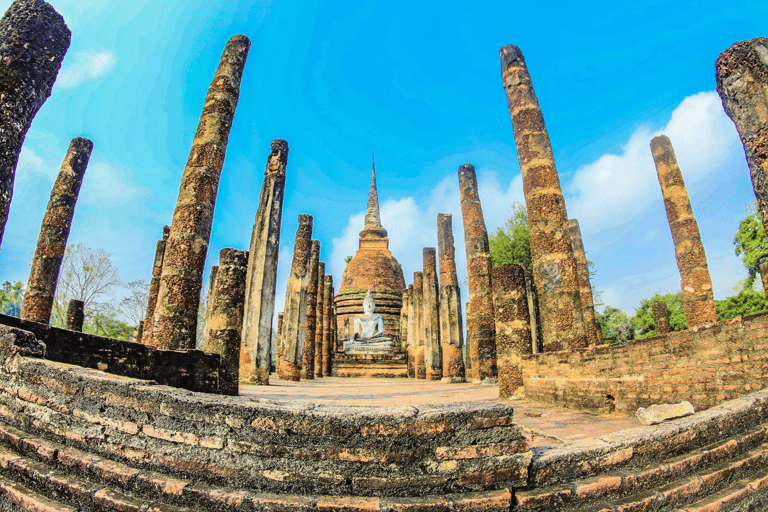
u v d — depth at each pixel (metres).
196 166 9.64
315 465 2.52
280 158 14.24
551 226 8.89
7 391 3.29
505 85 10.20
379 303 33.91
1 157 4.65
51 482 2.71
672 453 3.16
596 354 6.59
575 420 5.91
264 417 2.60
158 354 5.59
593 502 2.72
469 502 2.46
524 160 9.50
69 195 12.33
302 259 17.34
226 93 10.28
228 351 7.81
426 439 2.56
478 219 13.88
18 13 5.13
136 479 2.60
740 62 4.90
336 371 25.22
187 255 9.03
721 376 4.75
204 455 2.62
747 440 3.53
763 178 4.63
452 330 16.41
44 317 11.42
